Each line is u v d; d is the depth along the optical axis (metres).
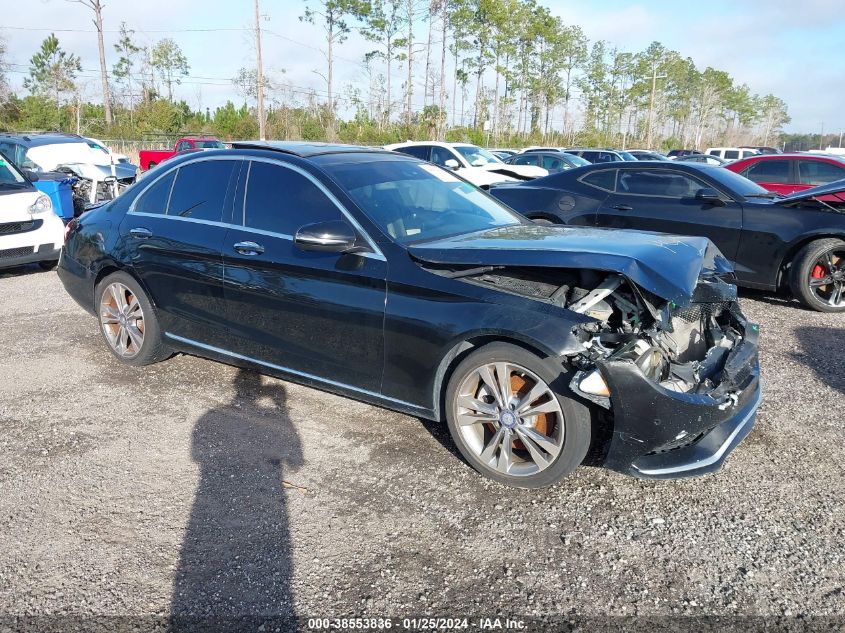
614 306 3.31
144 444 3.80
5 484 3.38
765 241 6.79
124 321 4.89
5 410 4.27
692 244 3.62
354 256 3.60
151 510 3.16
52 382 4.73
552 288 3.32
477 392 3.39
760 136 87.06
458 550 2.86
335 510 3.15
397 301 3.45
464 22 50.78
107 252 4.83
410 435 3.89
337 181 3.84
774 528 3.00
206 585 2.65
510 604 2.54
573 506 3.18
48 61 54.12
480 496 3.26
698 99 77.00
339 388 3.83
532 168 14.17
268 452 3.71
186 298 4.42
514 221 4.37
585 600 2.56
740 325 3.73
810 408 4.29
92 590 2.62
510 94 60.31
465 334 3.23
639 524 3.04
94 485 3.38
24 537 2.95
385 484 3.37
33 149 12.65
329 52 47.41
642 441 2.93
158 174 4.77
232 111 46.47
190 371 4.93
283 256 3.85
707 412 2.97
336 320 3.68
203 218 4.34
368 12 46.75
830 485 3.36
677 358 3.39
